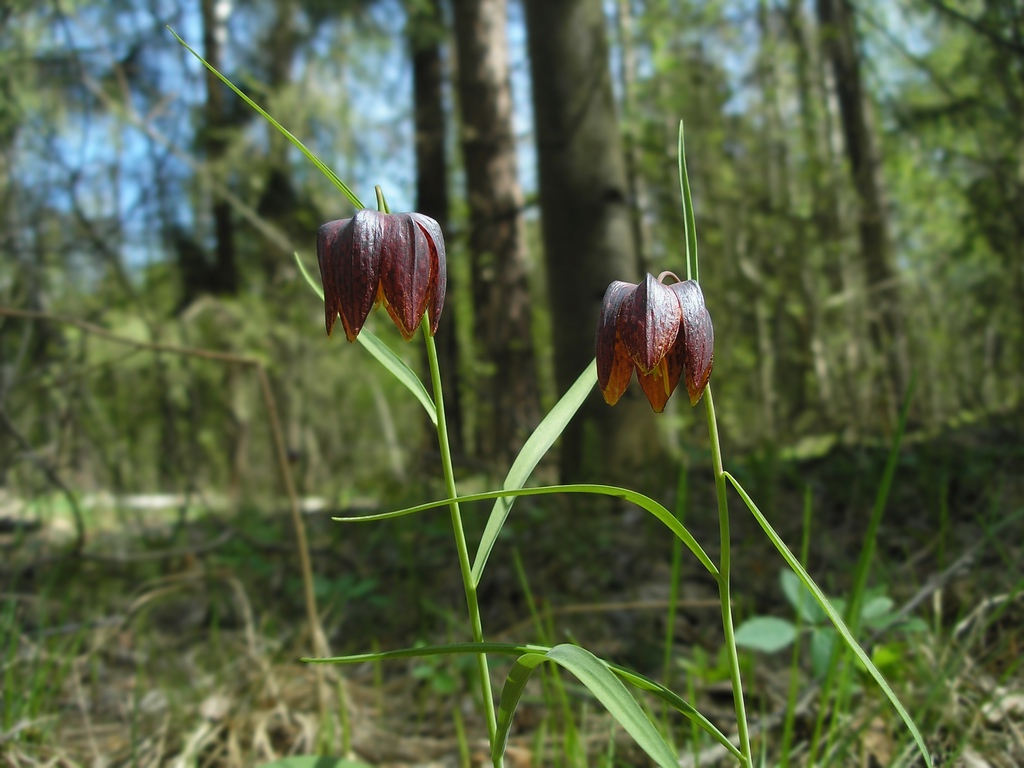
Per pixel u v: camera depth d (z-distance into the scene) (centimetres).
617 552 51
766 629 29
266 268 105
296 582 48
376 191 19
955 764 24
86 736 32
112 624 40
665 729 27
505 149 106
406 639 43
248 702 32
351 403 184
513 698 16
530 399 101
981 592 35
